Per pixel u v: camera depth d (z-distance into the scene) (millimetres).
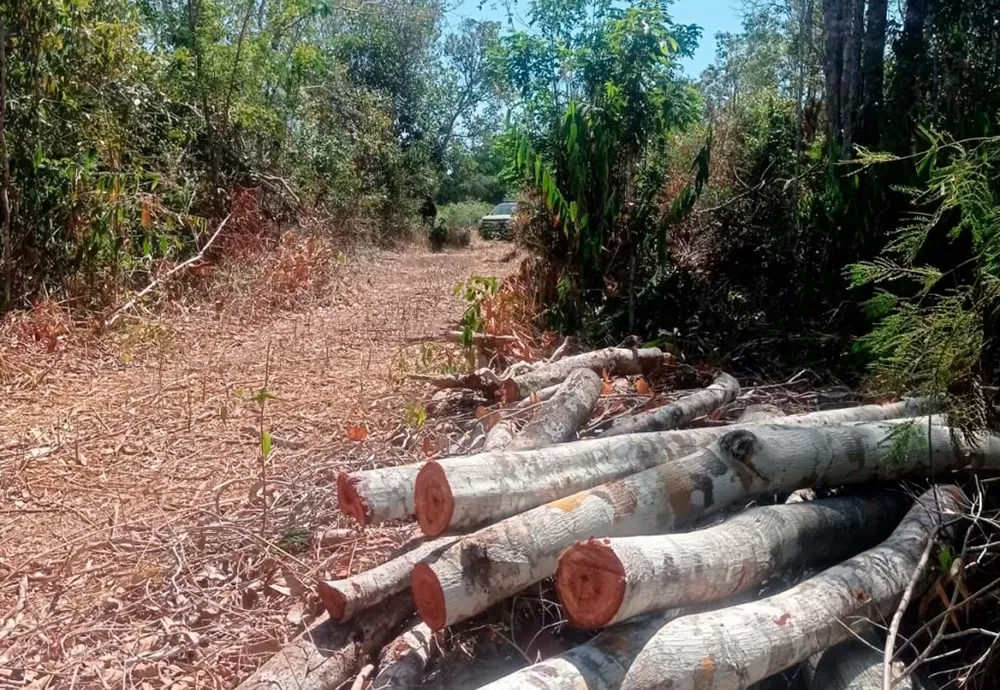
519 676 2215
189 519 4051
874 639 2605
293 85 13859
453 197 38031
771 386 5516
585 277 7473
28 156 7512
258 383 6340
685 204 7117
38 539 3900
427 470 2830
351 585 2855
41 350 6781
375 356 7277
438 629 2551
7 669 2953
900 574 2664
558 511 2660
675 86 7527
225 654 3004
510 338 6480
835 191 6578
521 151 7238
